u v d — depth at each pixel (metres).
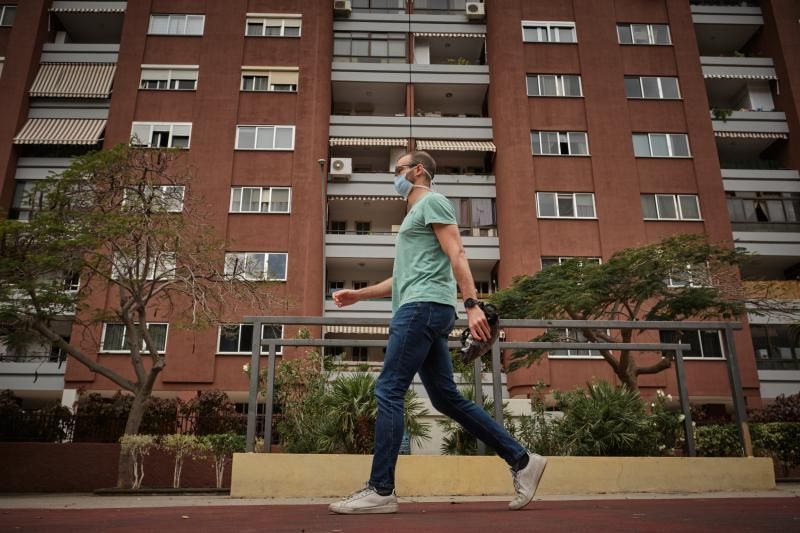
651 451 7.85
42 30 25.17
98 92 24.17
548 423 8.39
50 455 13.31
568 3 26.19
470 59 29.39
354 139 25.31
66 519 2.50
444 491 5.73
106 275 13.94
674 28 26.03
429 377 3.05
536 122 24.55
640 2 26.36
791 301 19.97
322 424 7.93
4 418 14.35
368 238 24.02
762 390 21.78
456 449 9.31
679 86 25.27
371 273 26.00
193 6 25.30
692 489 6.01
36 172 23.59
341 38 27.27
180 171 22.91
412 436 9.04
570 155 24.17
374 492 2.72
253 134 23.92
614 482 5.91
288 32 25.45
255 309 16.66
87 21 26.41
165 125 23.75
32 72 24.45
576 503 3.64
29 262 13.48
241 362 21.06
